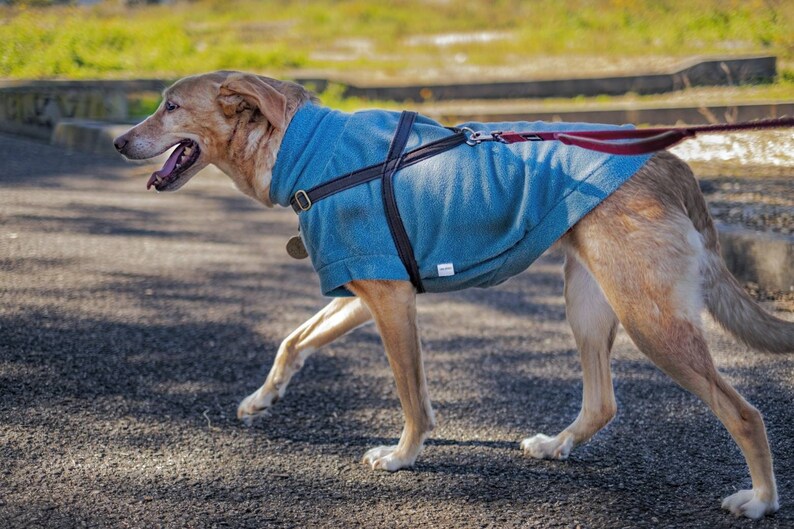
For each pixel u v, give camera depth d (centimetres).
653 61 1424
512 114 1095
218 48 1602
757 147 847
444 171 313
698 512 297
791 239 524
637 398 395
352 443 355
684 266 297
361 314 363
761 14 1592
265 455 342
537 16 1967
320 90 1310
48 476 315
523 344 466
